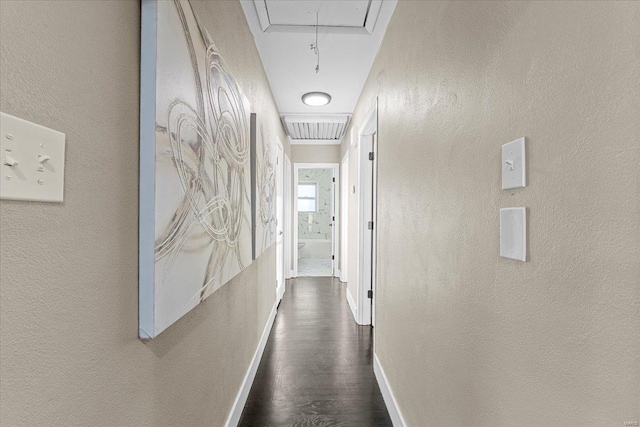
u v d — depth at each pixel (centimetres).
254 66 215
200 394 119
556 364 62
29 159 48
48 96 51
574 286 58
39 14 50
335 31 213
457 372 104
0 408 45
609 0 51
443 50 116
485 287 88
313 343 277
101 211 65
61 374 55
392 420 174
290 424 173
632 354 48
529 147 70
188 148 96
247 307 198
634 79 48
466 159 99
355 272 351
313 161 543
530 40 70
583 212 56
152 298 77
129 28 74
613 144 51
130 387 75
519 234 73
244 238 171
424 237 134
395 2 181
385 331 201
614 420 51
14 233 46
